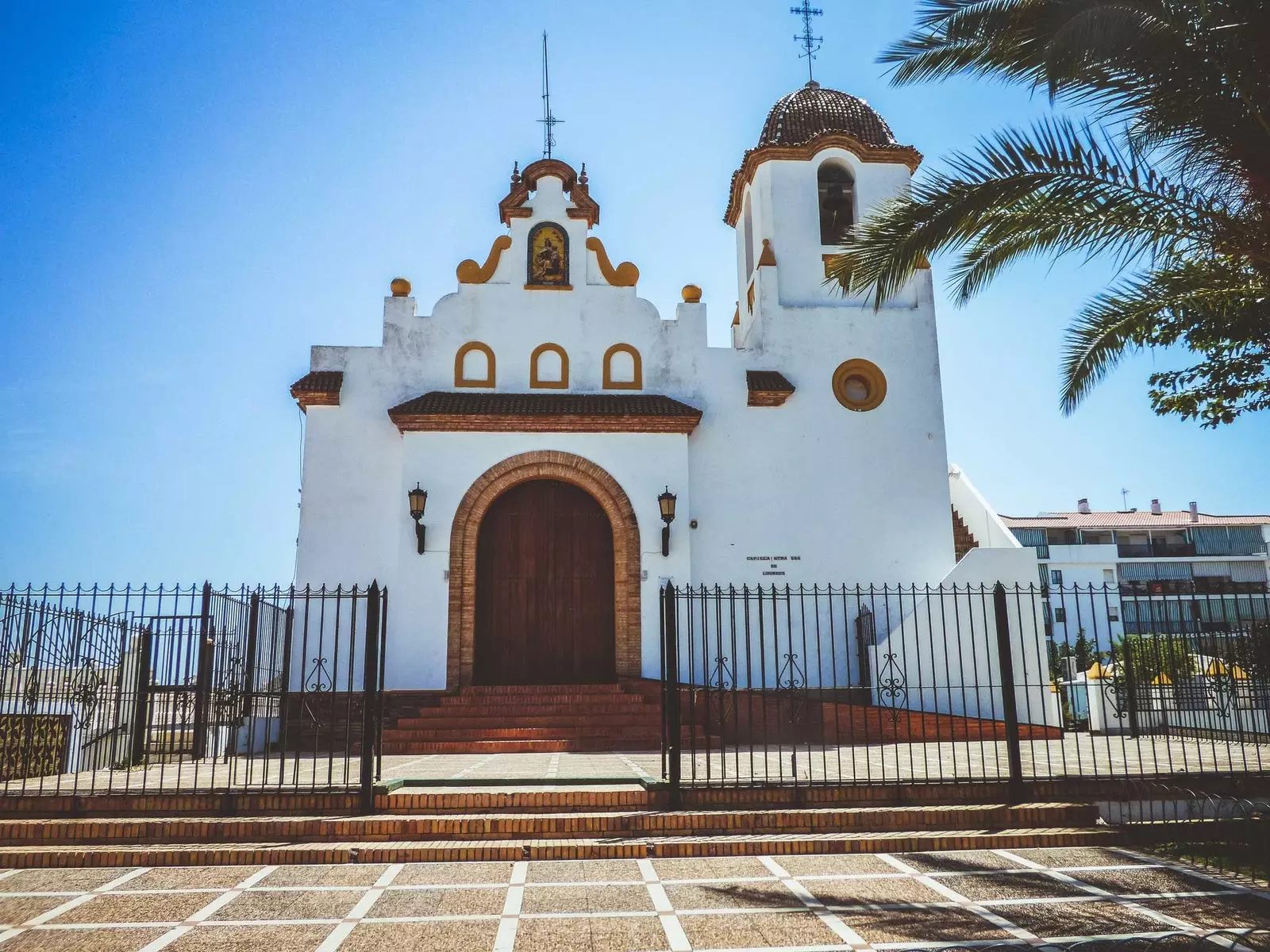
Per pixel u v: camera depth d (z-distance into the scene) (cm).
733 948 602
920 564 1855
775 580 1816
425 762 1215
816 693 1769
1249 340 1142
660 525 1772
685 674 1736
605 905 697
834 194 2056
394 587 1722
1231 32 794
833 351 1936
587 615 1773
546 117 1998
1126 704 1554
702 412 1870
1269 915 658
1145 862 811
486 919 667
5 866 817
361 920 664
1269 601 1177
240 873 795
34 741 1151
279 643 1683
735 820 895
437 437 1764
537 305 1897
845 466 1886
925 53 918
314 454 1786
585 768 1117
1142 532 4688
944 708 1591
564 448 1784
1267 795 969
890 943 608
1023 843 868
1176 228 896
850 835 878
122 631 1206
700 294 1944
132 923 659
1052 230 948
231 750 1163
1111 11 796
